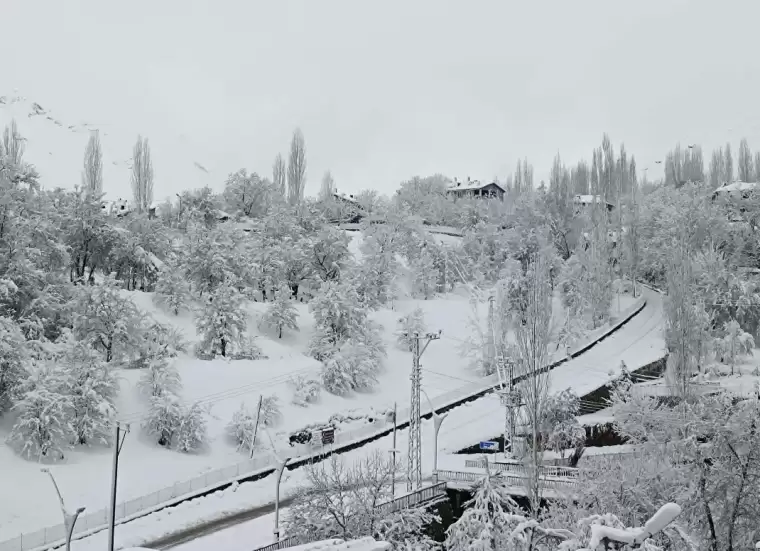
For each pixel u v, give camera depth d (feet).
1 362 165.58
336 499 122.93
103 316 207.72
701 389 136.67
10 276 199.00
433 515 126.41
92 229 255.29
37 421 156.46
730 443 94.22
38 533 125.90
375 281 310.24
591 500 104.53
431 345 279.49
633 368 248.52
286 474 175.22
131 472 161.48
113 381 179.63
